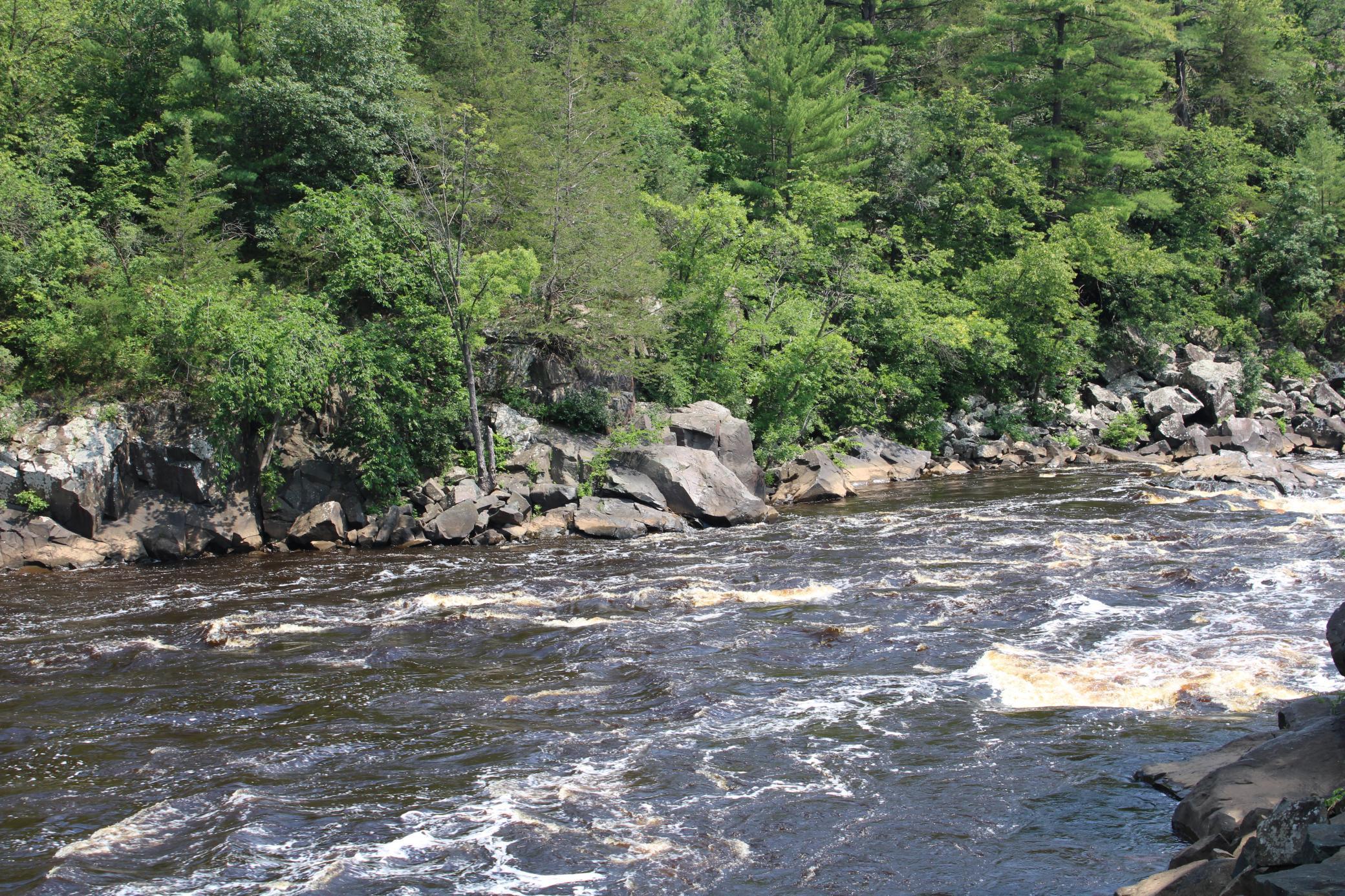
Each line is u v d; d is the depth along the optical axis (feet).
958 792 30.66
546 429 96.58
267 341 83.20
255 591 65.26
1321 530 69.87
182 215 95.91
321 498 86.48
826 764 33.19
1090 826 28.02
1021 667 42.22
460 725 38.34
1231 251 179.93
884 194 161.99
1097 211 158.71
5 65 109.81
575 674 44.60
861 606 54.29
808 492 102.63
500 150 106.83
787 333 123.65
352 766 34.42
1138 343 155.43
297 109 108.78
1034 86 174.60
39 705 42.16
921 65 209.46
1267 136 206.18
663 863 26.94
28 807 31.71
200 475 82.07
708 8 252.01
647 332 100.89
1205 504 84.48
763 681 42.14
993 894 24.68
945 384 144.46
